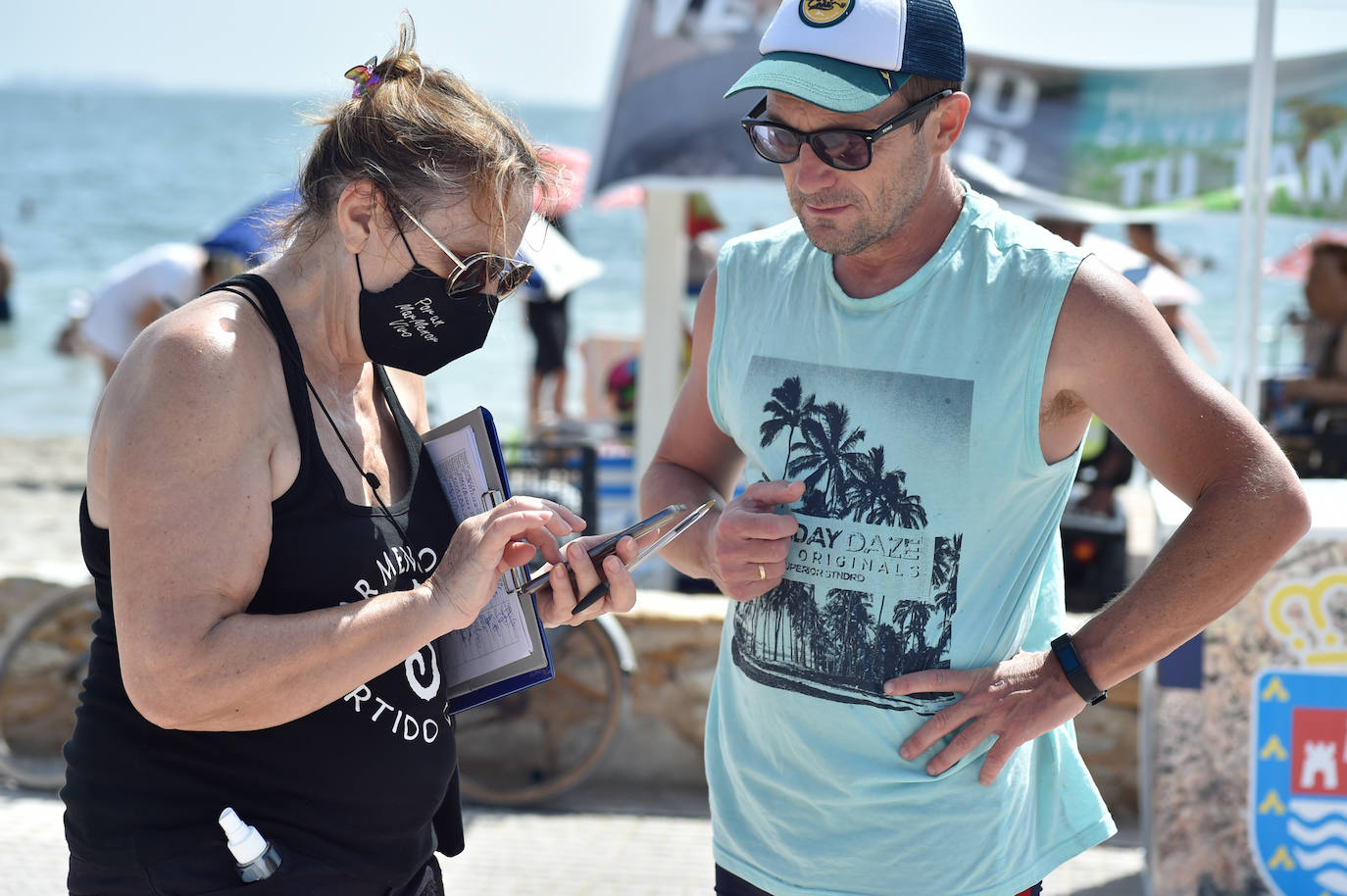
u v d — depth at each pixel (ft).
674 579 20.07
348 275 5.60
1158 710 10.42
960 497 6.12
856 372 6.31
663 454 7.74
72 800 5.48
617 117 17.65
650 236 19.84
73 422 44.01
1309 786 10.16
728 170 17.31
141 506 4.93
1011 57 19.22
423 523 6.07
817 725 6.40
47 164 170.09
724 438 7.55
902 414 6.16
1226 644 10.20
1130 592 6.03
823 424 6.39
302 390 5.43
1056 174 18.86
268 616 5.11
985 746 6.27
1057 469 6.22
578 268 19.54
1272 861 10.26
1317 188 18.84
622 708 14.51
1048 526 6.37
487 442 6.13
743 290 6.99
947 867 6.24
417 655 5.90
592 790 15.03
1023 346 5.98
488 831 13.92
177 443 4.96
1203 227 101.40
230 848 5.15
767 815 6.64
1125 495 27.35
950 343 6.14
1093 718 13.93
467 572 5.36
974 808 6.25
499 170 5.42
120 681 5.43
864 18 5.89
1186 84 19.07
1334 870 10.18
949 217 6.39
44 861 12.91
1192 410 5.79
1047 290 5.96
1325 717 10.11
